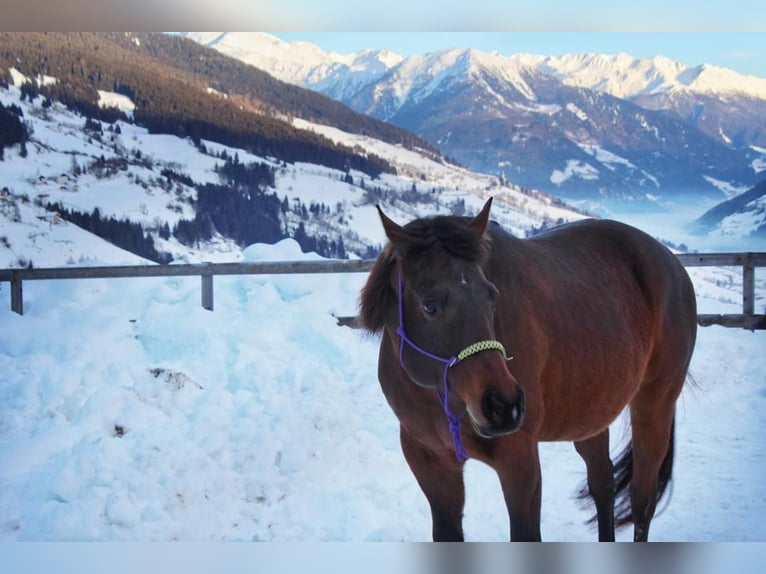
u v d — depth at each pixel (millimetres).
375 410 5953
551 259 3066
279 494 4457
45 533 3844
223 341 7297
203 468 4539
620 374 3092
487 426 2277
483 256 2496
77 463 4371
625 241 3537
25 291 9102
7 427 5215
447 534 2855
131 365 6102
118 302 8664
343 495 4426
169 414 5363
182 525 4027
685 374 3656
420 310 2486
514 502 2615
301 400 5770
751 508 4195
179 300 8750
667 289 3521
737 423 5914
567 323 2885
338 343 7430
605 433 3521
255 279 9148
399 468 4895
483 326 2373
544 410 2832
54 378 5859
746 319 8609
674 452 3641
